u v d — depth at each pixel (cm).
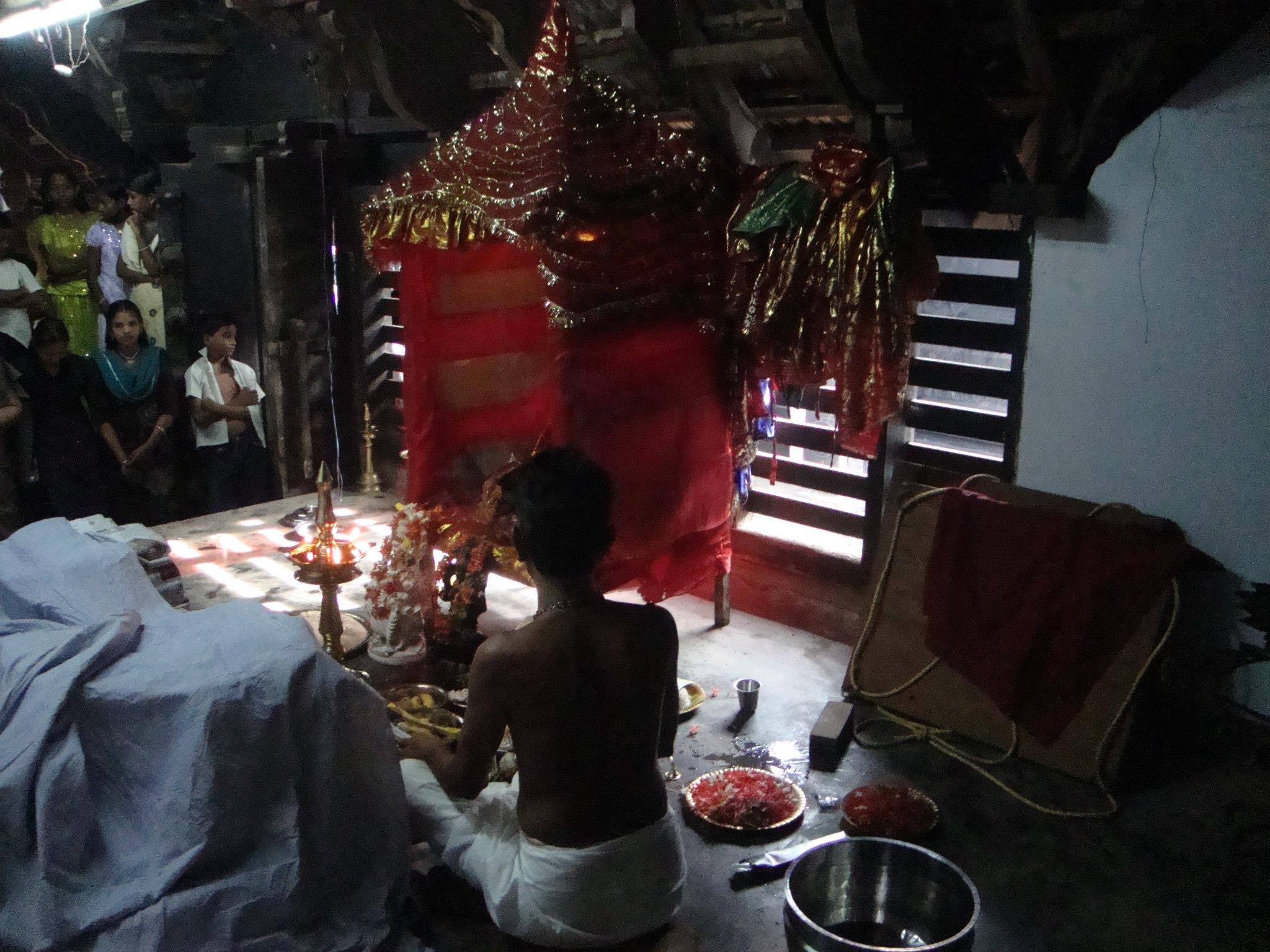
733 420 367
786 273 336
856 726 361
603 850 234
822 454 443
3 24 502
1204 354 329
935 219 381
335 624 365
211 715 229
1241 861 285
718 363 359
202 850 229
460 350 382
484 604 395
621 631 233
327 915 245
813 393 433
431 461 384
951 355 413
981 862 288
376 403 621
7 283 621
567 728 230
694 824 304
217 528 554
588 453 336
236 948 229
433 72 448
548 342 350
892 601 376
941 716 358
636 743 236
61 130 789
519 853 248
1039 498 358
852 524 427
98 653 238
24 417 590
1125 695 323
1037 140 344
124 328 587
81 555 301
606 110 336
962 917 243
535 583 241
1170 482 343
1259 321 316
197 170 606
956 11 323
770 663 408
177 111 719
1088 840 298
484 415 394
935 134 342
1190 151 319
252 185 586
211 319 588
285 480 621
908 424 406
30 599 291
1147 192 330
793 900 235
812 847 258
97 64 702
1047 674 335
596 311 326
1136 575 323
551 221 322
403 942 250
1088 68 318
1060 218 350
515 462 374
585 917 236
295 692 239
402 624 390
